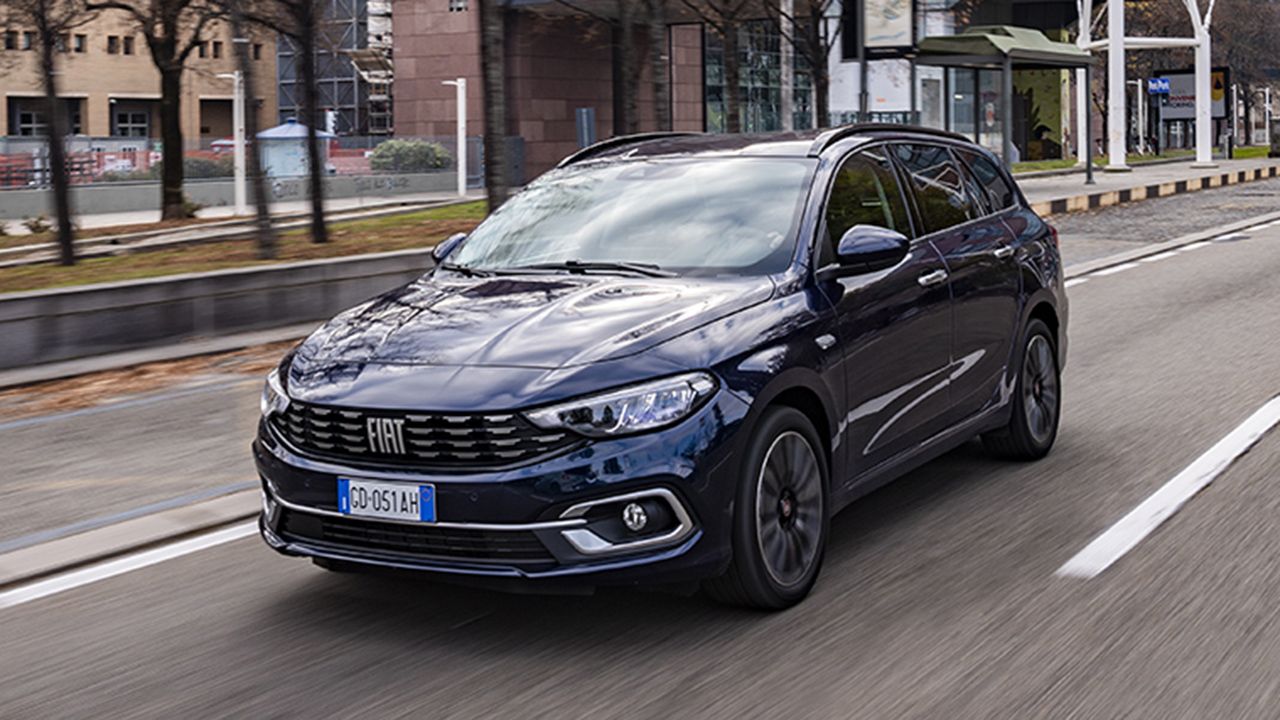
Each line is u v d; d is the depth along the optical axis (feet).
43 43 77.46
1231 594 16.37
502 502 14.56
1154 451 24.21
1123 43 141.79
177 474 25.11
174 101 100.94
